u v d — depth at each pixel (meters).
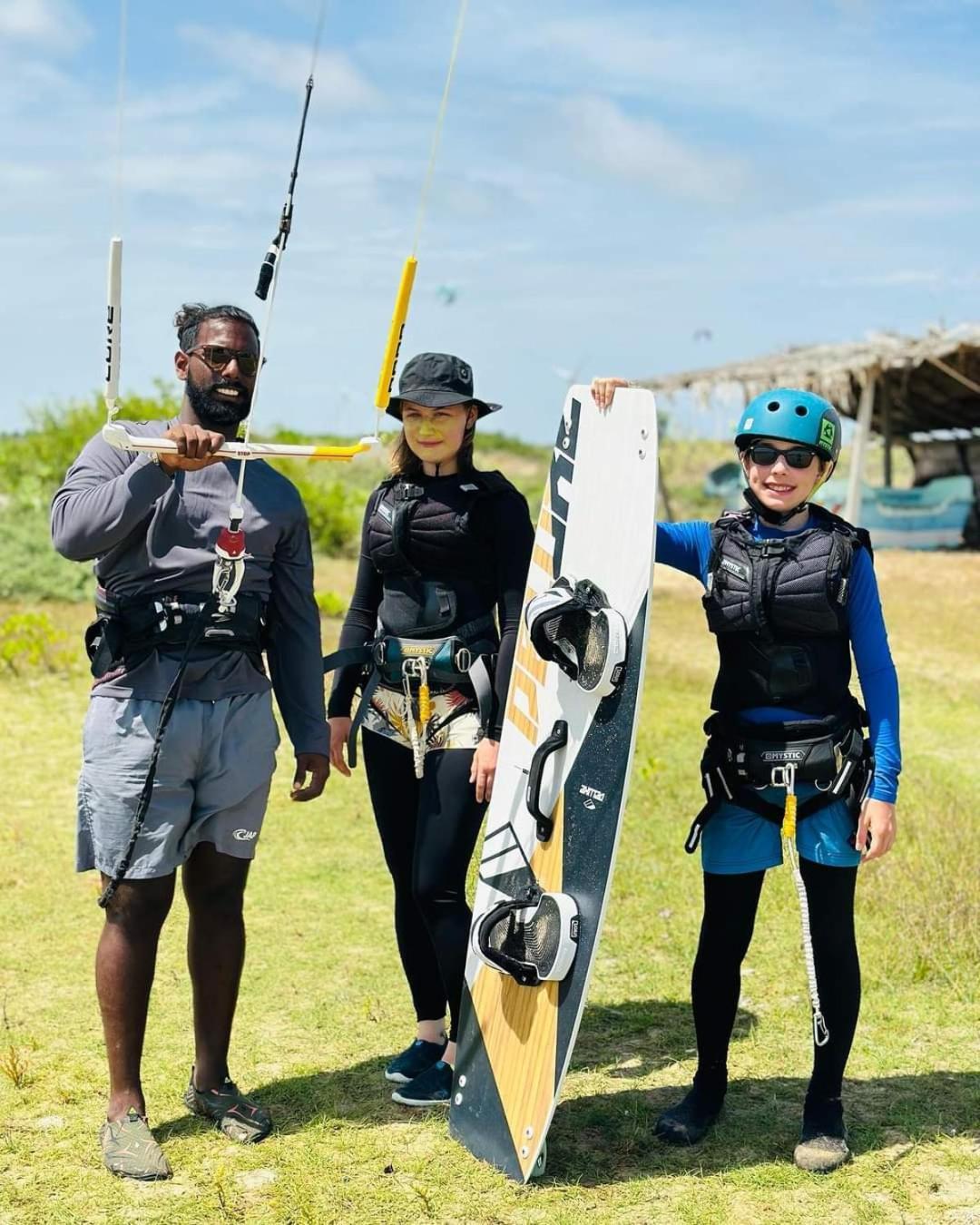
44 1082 3.85
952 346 21.28
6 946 4.98
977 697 10.02
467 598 3.70
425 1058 3.84
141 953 3.39
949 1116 3.62
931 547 25.27
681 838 6.25
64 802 7.09
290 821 6.68
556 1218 3.10
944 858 5.61
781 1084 3.84
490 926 3.38
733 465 31.59
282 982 4.65
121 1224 3.09
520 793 3.53
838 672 3.36
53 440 19.16
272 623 3.67
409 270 3.30
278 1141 3.50
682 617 14.91
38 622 10.77
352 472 24.66
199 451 3.14
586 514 3.49
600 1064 3.99
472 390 3.68
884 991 4.46
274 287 3.30
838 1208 3.16
